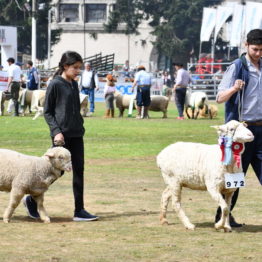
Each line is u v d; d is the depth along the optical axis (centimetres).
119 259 788
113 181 1423
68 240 890
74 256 801
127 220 1034
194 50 9175
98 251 827
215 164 921
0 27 5259
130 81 4978
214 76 5638
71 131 1033
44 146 2008
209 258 799
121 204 1171
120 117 3350
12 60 3203
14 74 3198
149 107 3325
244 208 1143
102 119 3161
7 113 3506
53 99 1038
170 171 970
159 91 5366
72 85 1045
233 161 916
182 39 9244
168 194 997
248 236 927
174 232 948
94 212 1099
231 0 8744
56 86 1033
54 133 1029
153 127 2722
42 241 882
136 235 925
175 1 8881
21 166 989
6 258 789
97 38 9912
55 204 1162
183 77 3212
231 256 810
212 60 6962
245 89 966
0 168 991
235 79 966
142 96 3238
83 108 3325
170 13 8912
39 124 2794
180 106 3250
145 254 814
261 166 977
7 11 8156
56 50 9925
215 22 6375
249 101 970
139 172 1558
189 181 958
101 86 5078
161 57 9706
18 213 1083
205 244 873
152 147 2039
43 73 4972
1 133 2402
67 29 9900
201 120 3203
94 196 1245
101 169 1600
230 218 992
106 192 1290
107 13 9956
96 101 5097
